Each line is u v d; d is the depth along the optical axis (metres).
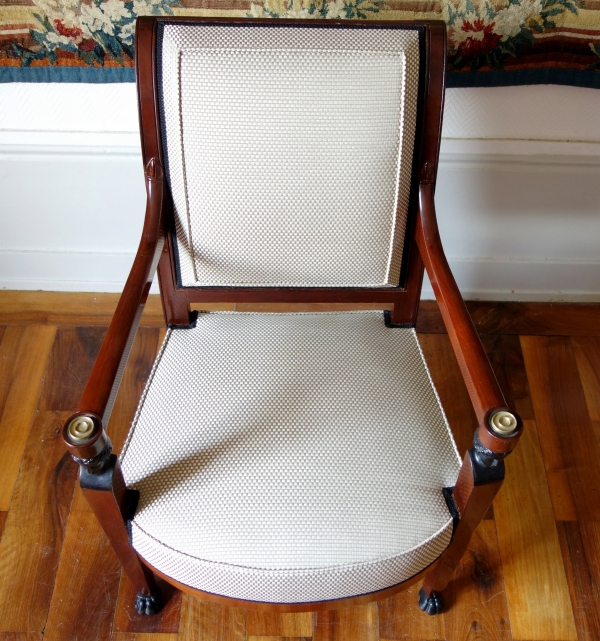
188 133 0.70
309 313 0.85
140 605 0.91
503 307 1.33
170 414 0.72
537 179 1.09
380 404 0.73
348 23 0.68
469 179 1.10
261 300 0.84
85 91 0.95
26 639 0.90
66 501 1.03
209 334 0.81
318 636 0.91
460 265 1.26
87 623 0.92
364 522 0.65
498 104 0.97
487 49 0.89
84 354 1.23
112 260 1.26
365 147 0.70
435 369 1.22
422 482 0.69
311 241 0.76
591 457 1.10
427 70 0.69
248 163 0.71
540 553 0.99
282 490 0.66
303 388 0.74
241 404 0.73
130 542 0.70
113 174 1.09
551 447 1.11
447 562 0.78
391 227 0.76
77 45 0.89
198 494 0.67
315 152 0.70
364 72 0.67
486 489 0.64
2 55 0.90
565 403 1.17
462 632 0.91
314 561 0.64
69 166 1.08
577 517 1.03
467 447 1.11
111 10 0.85
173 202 0.75
